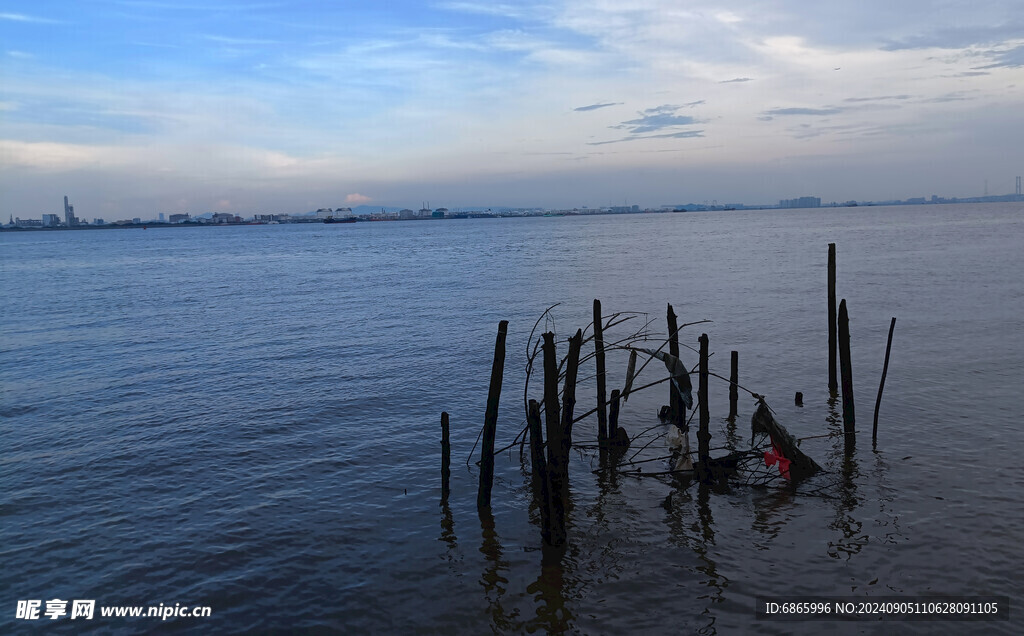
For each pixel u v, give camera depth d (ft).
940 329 85.87
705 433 41.11
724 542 34.86
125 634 28.53
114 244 529.86
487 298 137.18
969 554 32.48
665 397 61.52
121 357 84.43
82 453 49.16
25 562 34.14
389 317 113.70
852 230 420.77
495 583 31.73
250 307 131.23
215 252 372.58
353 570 33.06
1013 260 176.65
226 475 44.75
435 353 82.23
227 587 31.76
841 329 46.96
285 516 38.70
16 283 195.93
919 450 45.75
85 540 36.24
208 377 72.08
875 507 37.81
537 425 34.88
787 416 54.19
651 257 244.83
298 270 231.50
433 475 44.62
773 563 32.60
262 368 75.82
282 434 52.65
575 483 43.16
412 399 62.18
